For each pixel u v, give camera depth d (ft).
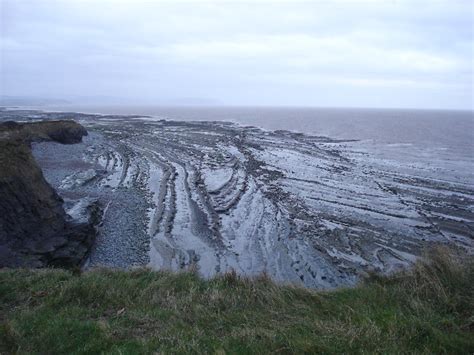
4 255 45.68
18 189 53.42
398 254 59.36
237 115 519.60
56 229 56.03
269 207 81.82
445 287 26.30
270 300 26.50
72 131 162.71
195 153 146.82
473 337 20.08
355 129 290.76
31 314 23.89
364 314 23.04
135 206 79.71
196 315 24.41
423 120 438.81
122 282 30.73
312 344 19.34
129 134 207.10
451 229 70.28
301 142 192.44
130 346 20.31
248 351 19.38
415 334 20.36
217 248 61.16
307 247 61.93
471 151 168.76
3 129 129.08
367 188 98.89
